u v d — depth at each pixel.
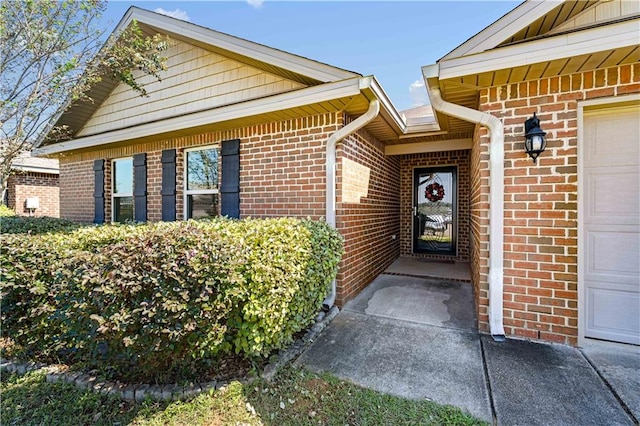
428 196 7.68
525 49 2.69
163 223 3.52
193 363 2.41
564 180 2.88
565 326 2.90
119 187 6.36
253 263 2.29
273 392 2.25
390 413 2.03
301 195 4.22
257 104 4.04
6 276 2.76
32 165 10.44
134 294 2.11
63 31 4.08
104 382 2.33
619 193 2.85
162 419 1.98
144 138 5.36
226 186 4.79
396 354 2.81
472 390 2.26
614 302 2.87
